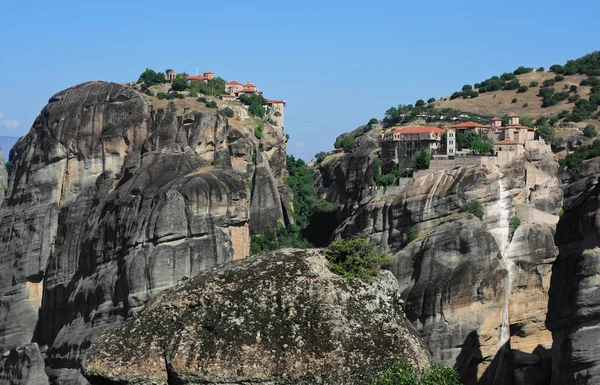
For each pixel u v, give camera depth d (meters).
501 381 181.75
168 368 55.12
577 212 143.00
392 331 56.22
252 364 54.25
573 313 141.50
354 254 59.19
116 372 55.31
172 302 57.25
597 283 139.50
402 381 54.06
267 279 57.12
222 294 56.81
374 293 57.44
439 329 182.62
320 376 54.12
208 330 55.66
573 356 141.88
